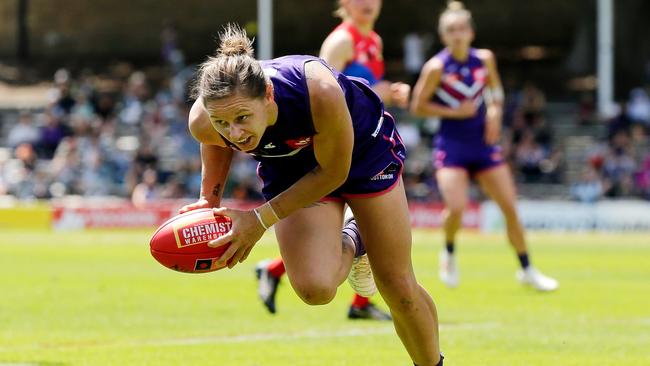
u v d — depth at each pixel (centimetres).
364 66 1063
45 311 1221
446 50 1398
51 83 4703
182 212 653
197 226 627
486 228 2756
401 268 658
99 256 2055
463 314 1180
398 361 877
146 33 4894
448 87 1373
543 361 874
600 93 3528
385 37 4681
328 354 911
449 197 1380
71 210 2923
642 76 4128
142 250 2209
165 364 862
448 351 924
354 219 693
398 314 670
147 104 3781
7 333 1048
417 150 3142
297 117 597
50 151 3422
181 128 3409
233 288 1472
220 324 1108
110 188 3125
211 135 646
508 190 1375
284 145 620
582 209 2723
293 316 1166
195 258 625
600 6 3447
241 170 2911
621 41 4141
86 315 1186
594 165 2862
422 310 667
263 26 2912
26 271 1731
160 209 2897
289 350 934
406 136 3134
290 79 595
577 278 1616
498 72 4506
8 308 1247
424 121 3222
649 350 935
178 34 4822
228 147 668
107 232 2830
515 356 899
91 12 4934
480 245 2373
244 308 1242
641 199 2844
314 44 4719
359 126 648
